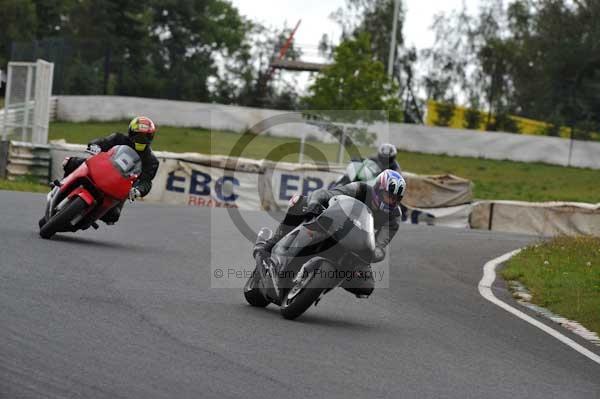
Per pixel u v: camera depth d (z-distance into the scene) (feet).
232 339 64.18
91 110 428.97
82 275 82.84
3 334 56.13
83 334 59.36
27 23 579.48
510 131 471.62
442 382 58.75
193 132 416.26
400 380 57.93
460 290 108.68
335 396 52.03
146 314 68.95
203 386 50.75
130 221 143.02
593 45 513.86
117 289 78.38
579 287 111.45
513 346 75.72
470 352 70.54
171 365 54.49
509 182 379.35
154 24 602.03
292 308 74.54
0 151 224.53
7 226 112.47
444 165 408.26
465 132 435.12
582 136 437.17
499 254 154.51
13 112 240.32
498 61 572.51
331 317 80.07
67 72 439.22
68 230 104.42
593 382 65.10
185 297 79.56
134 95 458.91
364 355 64.49
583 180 391.04
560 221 232.94
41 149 228.02
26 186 204.54
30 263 85.05
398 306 90.79
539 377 64.13
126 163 103.19
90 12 536.01
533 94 552.82
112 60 458.91
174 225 143.43
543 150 430.20
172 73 490.08
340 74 367.25
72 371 50.39
